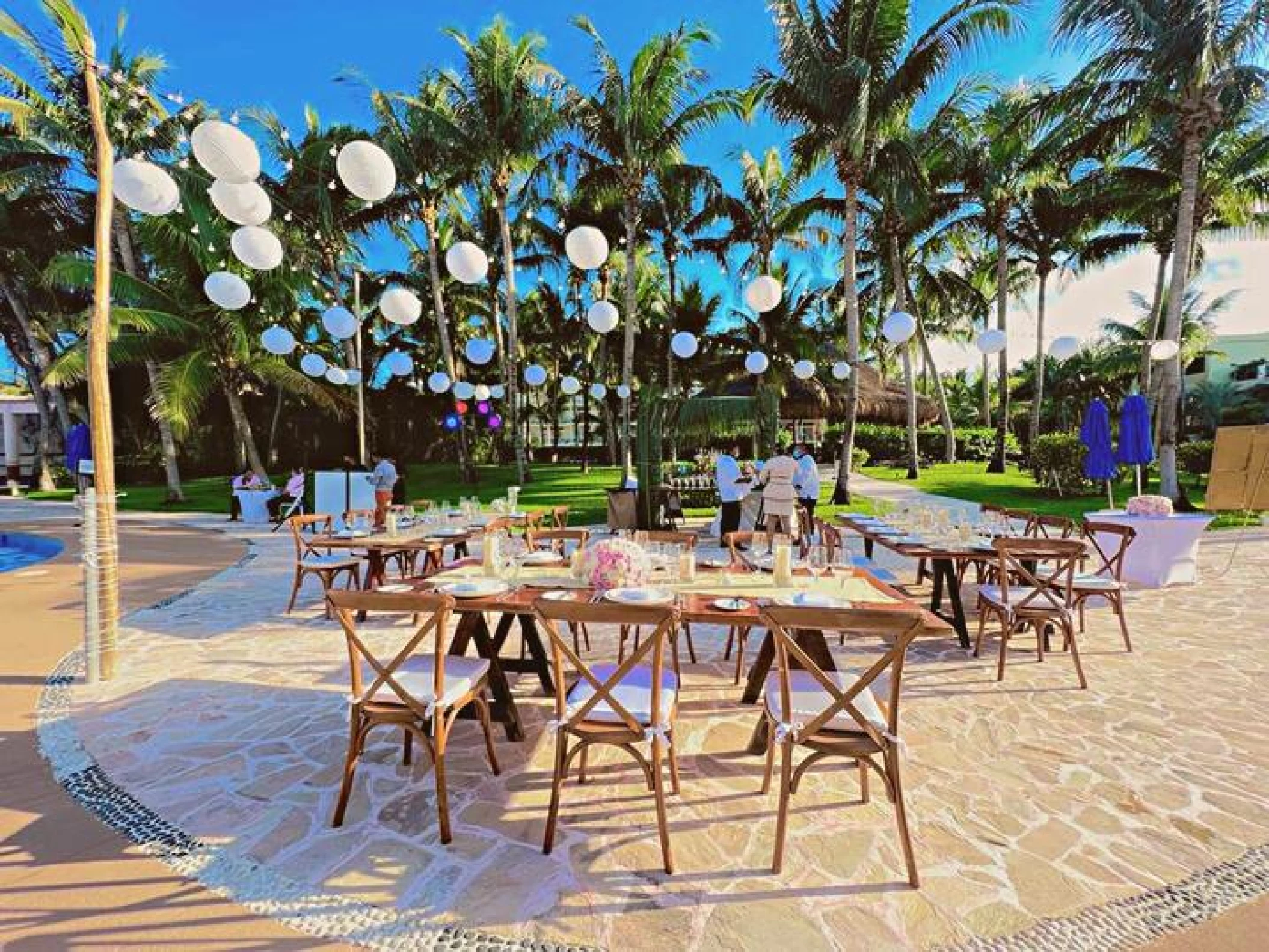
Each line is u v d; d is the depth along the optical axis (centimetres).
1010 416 3272
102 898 229
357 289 1458
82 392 2281
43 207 1681
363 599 266
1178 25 1005
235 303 641
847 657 487
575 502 1565
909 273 2062
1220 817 275
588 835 266
